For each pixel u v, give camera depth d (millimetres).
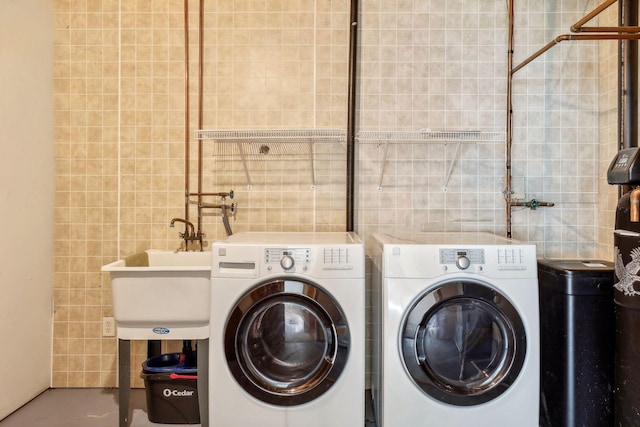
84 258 2674
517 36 2658
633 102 2268
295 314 1916
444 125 2672
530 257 1854
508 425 1824
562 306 1960
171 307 2078
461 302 1849
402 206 2688
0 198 2240
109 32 2678
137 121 2682
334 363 1854
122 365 2105
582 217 2652
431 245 1868
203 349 2100
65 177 2674
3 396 2264
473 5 2664
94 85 2672
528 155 2666
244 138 2541
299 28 2678
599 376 1913
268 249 1884
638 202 1639
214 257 1888
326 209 2691
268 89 2684
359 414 1856
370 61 2674
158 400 2229
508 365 1832
